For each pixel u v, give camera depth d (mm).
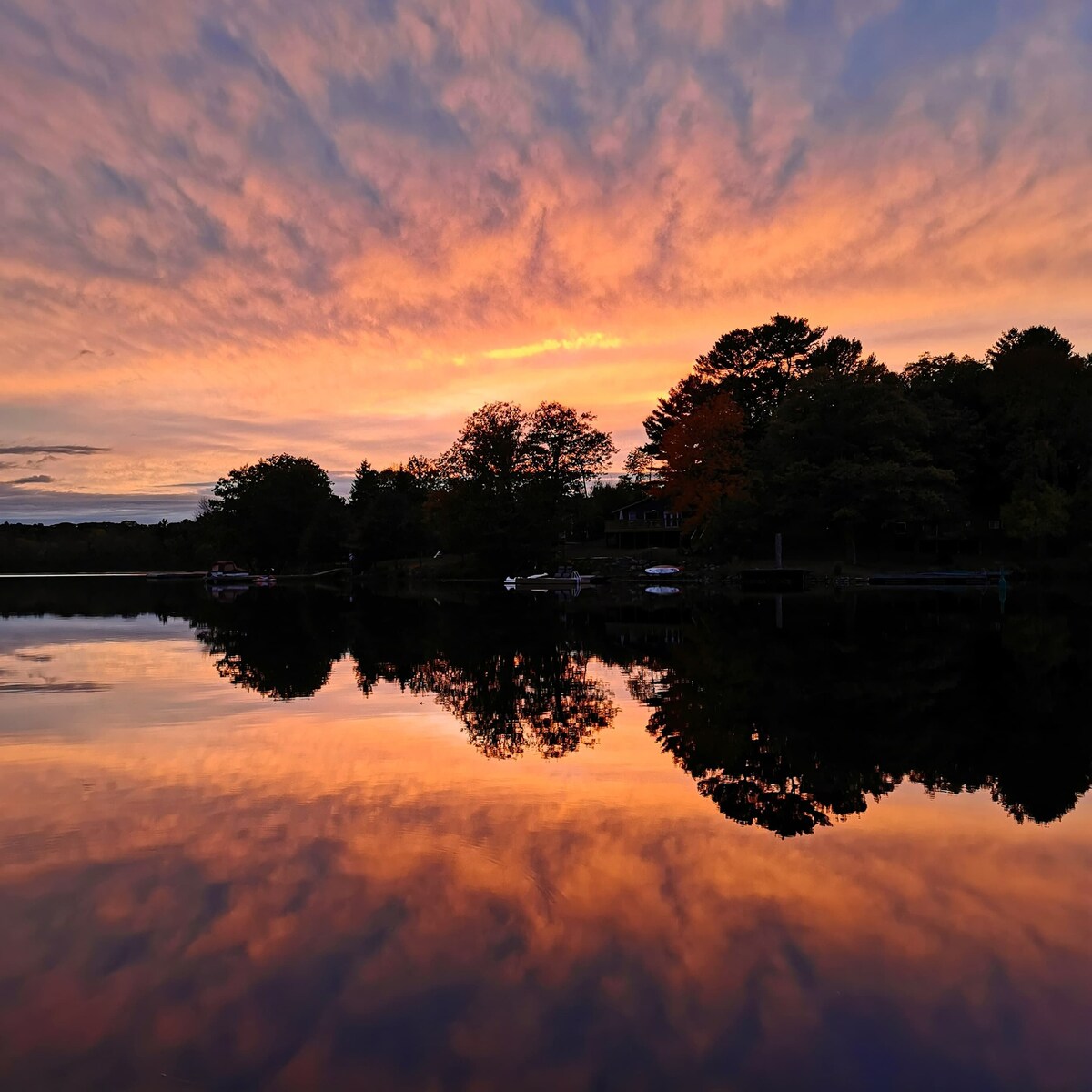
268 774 9469
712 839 7363
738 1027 4422
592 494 104625
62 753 10398
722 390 80938
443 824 7680
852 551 61688
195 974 4906
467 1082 3951
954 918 5781
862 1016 4543
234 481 115562
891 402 60750
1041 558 62156
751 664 19047
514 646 23203
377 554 98562
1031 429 63219
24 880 6293
